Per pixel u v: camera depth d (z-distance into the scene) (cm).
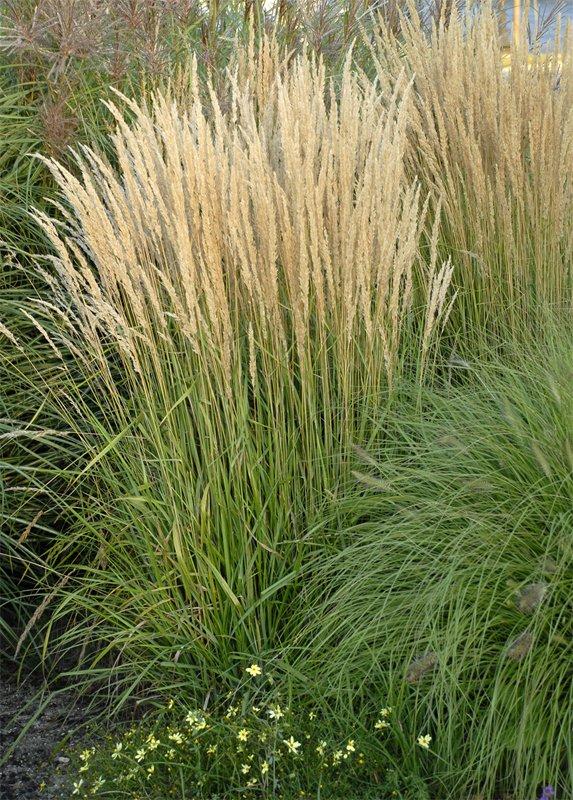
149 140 338
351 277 333
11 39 432
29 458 385
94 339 341
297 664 311
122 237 317
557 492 306
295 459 336
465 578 298
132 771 283
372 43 573
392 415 353
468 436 335
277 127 378
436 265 436
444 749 286
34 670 355
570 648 289
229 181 331
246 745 291
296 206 324
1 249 412
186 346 335
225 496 331
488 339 420
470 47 452
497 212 442
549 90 441
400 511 319
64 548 354
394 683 297
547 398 343
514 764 280
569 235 437
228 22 527
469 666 297
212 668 323
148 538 340
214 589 325
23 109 446
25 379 375
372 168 346
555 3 508
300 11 529
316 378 352
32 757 315
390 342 362
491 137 444
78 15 429
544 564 286
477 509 318
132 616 342
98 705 338
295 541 324
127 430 340
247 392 335
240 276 346
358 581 311
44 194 427
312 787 279
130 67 470
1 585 368
